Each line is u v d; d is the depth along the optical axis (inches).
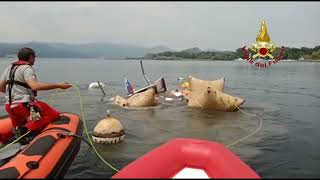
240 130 209.2
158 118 245.8
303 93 414.0
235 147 173.5
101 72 975.6
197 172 100.9
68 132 145.4
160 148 106.3
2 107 299.6
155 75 832.3
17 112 142.6
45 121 151.3
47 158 123.3
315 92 424.5
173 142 110.0
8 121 162.2
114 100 326.3
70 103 325.4
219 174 93.2
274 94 401.4
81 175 137.9
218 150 103.0
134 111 275.7
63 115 166.9
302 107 299.7
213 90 274.2
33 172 113.4
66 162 132.5
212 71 1093.8
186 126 220.4
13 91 142.7
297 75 808.9
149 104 295.1
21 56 146.4
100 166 148.2
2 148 151.1
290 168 142.6
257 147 173.2
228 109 272.5
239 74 876.0
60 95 387.9
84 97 369.4
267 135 196.7
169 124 226.4
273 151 166.4
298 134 198.7
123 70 1147.3
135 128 215.5
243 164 99.9
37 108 145.6
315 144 177.9
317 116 254.8
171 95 358.3
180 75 836.6
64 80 625.9
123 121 236.8
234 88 475.8
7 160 136.6
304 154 161.3
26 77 140.2
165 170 97.8
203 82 309.7
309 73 906.7
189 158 103.7
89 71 1040.2
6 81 146.3
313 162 150.0
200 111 273.1
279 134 198.7
